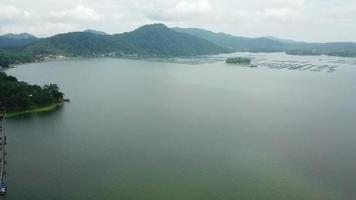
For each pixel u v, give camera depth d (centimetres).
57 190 10956
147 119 19350
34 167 12544
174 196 10756
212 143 15500
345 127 18562
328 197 10969
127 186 11306
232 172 12525
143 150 14412
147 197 10650
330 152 14700
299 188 11481
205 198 10706
